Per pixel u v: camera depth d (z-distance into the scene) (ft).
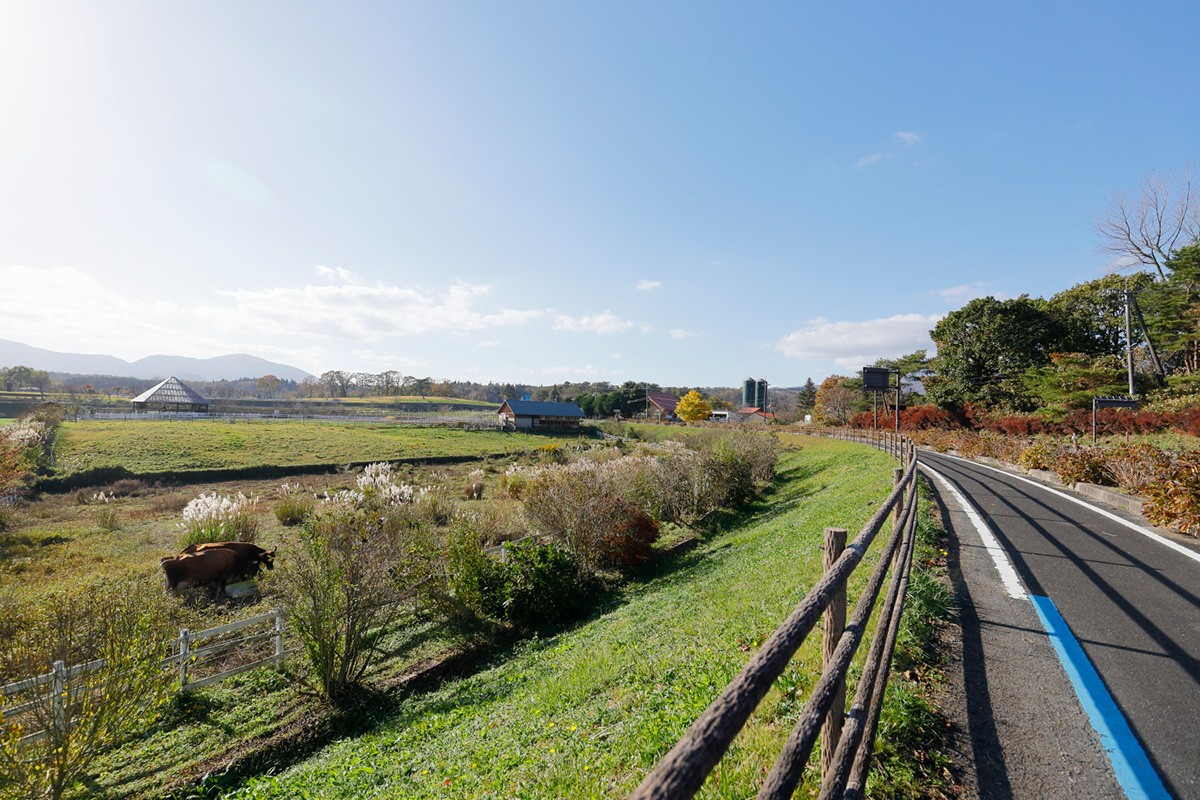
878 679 10.44
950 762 10.32
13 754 20.25
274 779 21.25
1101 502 37.63
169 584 41.57
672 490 68.23
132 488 102.22
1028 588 19.72
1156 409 95.14
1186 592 19.01
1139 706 11.98
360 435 177.17
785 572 27.40
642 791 3.66
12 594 34.86
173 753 24.82
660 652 21.56
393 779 18.58
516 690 25.80
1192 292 112.88
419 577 37.04
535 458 152.15
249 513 60.39
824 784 6.81
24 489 92.43
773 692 13.37
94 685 22.00
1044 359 143.13
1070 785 9.61
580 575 44.21
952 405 155.74
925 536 26.66
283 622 33.35
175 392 259.60
